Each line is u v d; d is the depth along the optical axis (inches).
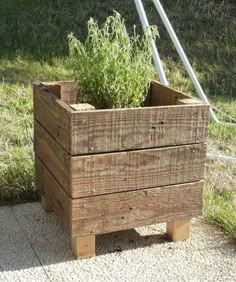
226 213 136.3
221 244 125.9
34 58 267.9
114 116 110.0
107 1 327.0
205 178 165.3
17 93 228.7
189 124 116.7
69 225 114.6
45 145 126.3
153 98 132.5
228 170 174.1
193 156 119.1
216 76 274.1
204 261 118.9
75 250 117.5
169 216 121.0
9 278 110.5
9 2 314.2
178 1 336.5
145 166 115.3
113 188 113.7
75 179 110.3
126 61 119.3
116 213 115.5
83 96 122.4
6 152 172.2
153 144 114.8
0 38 282.7
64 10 314.0
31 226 131.0
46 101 122.0
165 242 125.6
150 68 124.6
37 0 319.6
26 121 201.0
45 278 110.7
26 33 288.7
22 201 144.1
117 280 110.7
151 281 110.9
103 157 111.2
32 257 118.0
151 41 126.4
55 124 117.1
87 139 109.1
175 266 116.6
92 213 113.6
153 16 315.3
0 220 133.6
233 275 114.3
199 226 133.5
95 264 116.0
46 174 128.4
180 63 281.3
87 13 311.6
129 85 120.0
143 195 116.8
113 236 127.3
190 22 318.3
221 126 209.8
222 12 332.8
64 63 266.1
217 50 298.2
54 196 123.8
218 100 244.5
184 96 123.1
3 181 148.0
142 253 120.9
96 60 118.9
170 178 118.3
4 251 119.9
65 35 290.8
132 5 323.3
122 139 111.8
